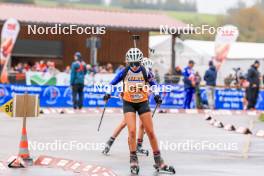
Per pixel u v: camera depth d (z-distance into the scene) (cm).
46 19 5359
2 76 4594
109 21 5547
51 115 3628
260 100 4778
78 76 3950
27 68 4703
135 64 1636
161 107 4481
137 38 1742
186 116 3738
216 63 4978
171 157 1955
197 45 5688
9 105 1667
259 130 2892
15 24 4641
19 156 1717
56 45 5559
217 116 3878
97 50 5656
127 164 1786
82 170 1638
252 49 5800
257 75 4506
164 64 5609
